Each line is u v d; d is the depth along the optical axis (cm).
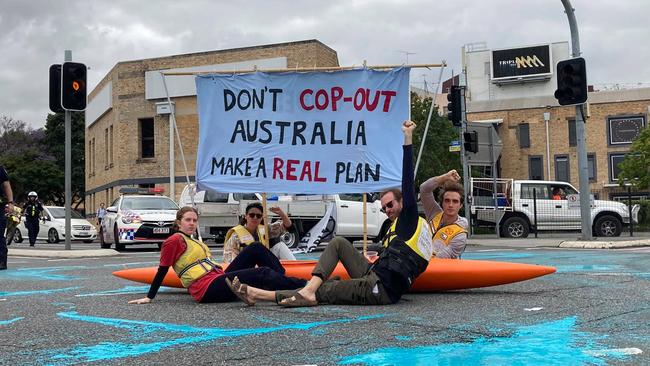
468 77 5406
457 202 704
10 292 786
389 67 807
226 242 746
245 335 473
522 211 2250
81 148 6306
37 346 448
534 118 4453
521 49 5212
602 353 404
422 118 4056
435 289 685
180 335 478
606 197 4281
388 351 414
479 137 2133
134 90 3691
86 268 1153
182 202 2155
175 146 3572
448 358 394
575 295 665
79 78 1503
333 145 802
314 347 429
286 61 3300
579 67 1582
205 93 820
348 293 597
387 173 792
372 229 1903
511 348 419
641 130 3578
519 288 725
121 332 493
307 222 1811
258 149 808
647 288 722
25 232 2875
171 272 721
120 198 2033
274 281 625
